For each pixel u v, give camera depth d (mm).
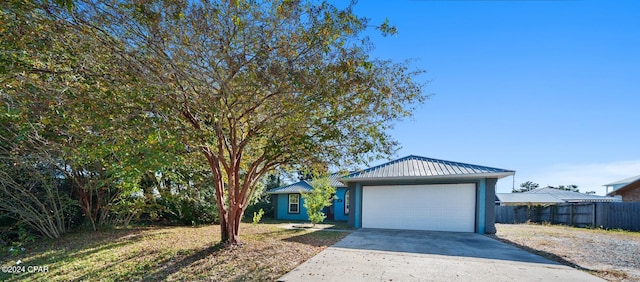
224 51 5312
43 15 4297
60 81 5094
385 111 7098
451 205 12445
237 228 8219
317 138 7152
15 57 4305
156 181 12109
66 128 6348
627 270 6066
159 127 5168
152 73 5125
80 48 4680
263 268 6082
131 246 8211
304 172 9148
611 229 13969
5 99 4855
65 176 11047
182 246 8055
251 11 5344
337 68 5551
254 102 6211
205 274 5801
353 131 7297
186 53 5281
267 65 5262
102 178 10711
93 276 5902
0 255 7812
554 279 5445
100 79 4867
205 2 4953
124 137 5383
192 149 7082
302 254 7324
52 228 10141
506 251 7930
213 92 5781
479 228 11812
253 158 9031
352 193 13945
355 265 6332
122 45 4953
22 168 9422
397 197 13305
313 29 5527
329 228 13328
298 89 5598
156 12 4672
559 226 15617
